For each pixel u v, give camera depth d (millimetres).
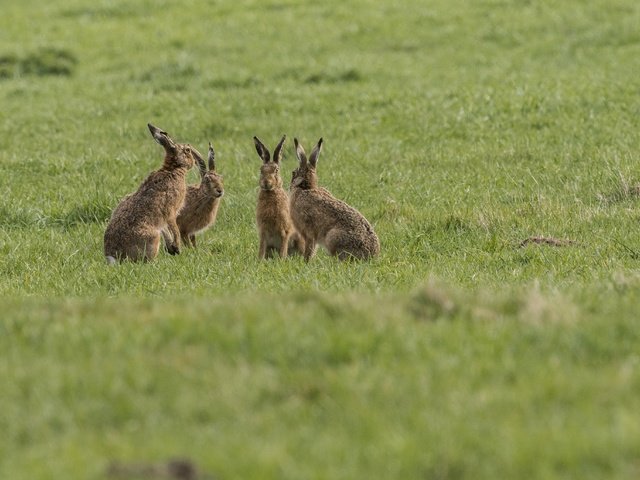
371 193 43156
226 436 15633
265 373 17531
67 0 100750
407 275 28688
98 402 16812
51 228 39875
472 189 42719
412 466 14445
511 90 60500
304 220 32750
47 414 16438
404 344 18625
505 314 20906
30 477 14508
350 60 75625
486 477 14180
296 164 49312
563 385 16594
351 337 18781
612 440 14602
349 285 26750
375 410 16219
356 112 59125
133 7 95875
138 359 18312
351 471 14375
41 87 72125
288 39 83875
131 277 30422
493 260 31422
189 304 21984
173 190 34312
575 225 35750
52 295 27984
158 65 75375
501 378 17266
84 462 14797
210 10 93625
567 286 25078
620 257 31047
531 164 46531
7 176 47906
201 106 62125
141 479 14281
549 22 82812
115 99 66312
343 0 94375
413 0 92938
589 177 42562
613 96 57438
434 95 61281
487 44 79562
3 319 21062
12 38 87938
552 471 14125
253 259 33781
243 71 73375
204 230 37312
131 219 33375
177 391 17156
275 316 20250
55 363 18344
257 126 57250
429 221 37438
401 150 50844
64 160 50344
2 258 34688
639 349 18469
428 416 15844
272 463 14469
